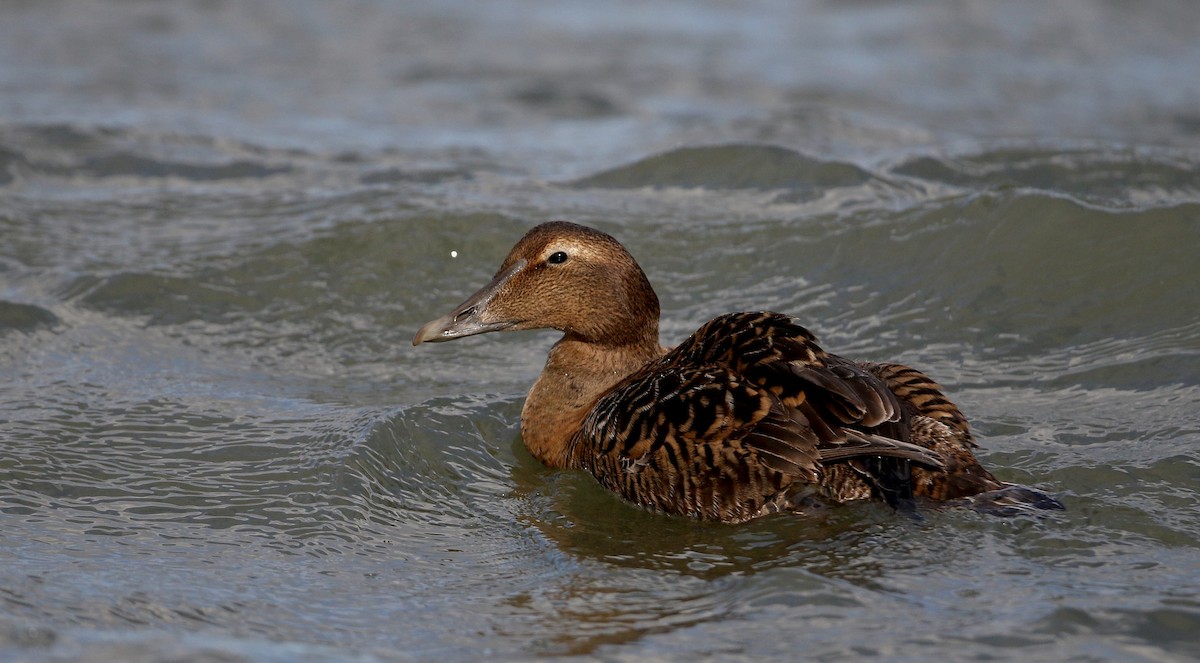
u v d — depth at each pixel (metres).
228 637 7.64
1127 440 10.26
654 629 7.77
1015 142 17.67
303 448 10.66
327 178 17.14
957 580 8.13
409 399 11.68
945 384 11.66
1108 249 13.45
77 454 10.45
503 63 23.17
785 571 8.23
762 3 26.56
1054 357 12.00
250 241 14.73
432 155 18.39
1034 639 7.42
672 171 16.64
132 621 7.83
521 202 15.66
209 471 10.26
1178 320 12.28
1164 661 7.19
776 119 19.55
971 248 13.80
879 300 13.28
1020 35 24.50
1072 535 8.60
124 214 15.72
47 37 23.62
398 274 14.07
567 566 8.73
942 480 8.99
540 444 10.63
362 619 8.02
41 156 17.39
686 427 9.22
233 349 12.71
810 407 8.95
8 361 12.16
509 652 7.54
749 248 14.42
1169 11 25.66
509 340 13.18
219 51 23.41
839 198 15.55
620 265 10.56
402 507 9.79
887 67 22.84
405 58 23.38
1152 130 19.61
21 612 7.80
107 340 12.71
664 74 22.59
